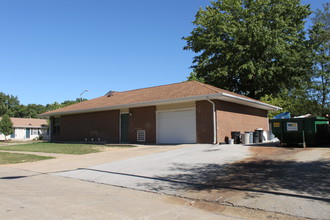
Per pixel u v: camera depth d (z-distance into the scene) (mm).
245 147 15289
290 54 30828
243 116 21938
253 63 30000
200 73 34750
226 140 18953
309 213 5523
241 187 7578
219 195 7016
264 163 10570
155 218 5531
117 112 23750
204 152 13836
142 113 21953
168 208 6305
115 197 7340
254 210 5918
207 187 7836
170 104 20344
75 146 21594
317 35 32344
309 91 39812
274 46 29391
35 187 8594
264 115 26047
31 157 15672
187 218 5570
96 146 20797
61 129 29781
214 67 32500
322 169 8922
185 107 19562
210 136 18203
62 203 6523
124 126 23359
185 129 19547
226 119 19406
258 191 7102
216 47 31766
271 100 30047
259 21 29625
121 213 5805
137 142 22062
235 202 6398
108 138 24297
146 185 8500
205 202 6637
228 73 31688
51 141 31000
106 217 5488
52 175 10664
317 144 15508
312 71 33688
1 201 6621
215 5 34031
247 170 9531
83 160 13820
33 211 5773
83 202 6680
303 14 33031
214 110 18250
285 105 32250
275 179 8133
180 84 23828
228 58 30422
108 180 9438
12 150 20656
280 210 5773
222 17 31250
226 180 8422
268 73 30000
